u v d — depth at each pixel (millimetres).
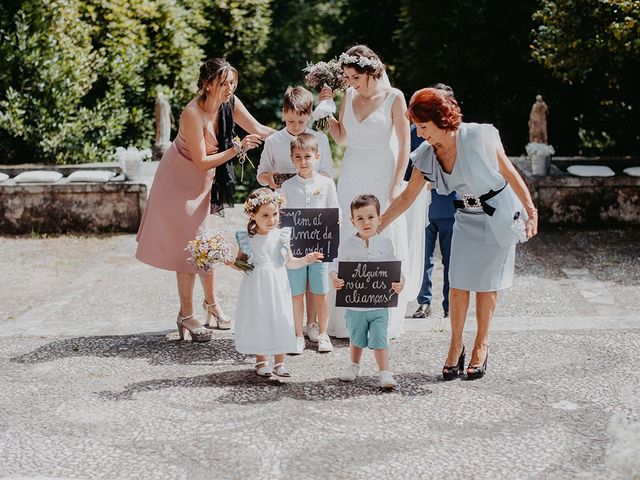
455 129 4980
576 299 7145
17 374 5496
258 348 5234
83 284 7918
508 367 5457
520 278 7828
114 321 6738
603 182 9914
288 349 5262
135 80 12680
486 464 4145
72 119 11781
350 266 5133
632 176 9859
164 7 13438
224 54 16250
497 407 4824
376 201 5160
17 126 11336
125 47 12711
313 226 5809
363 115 5949
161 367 5590
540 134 10609
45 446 4418
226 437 4488
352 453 4281
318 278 5801
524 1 13516
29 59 11461
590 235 9570
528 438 4422
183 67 13672
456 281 5195
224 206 6375
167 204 6008
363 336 5223
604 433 4461
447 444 4367
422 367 5520
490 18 13750
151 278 8094
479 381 5230
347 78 5918
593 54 10016
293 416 4742
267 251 5281
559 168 10961
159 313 6961
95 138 12117
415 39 14234
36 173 10383
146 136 13078
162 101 11758
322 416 4742
